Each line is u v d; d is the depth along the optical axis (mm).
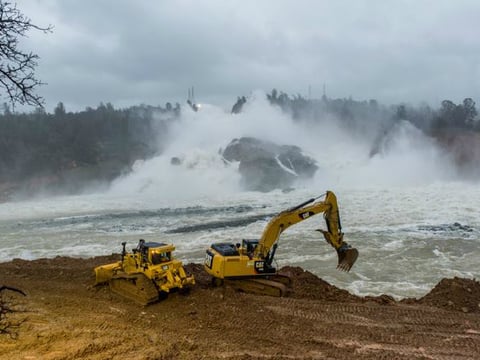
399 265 20500
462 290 14547
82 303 13500
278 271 17094
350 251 14492
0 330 5777
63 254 25391
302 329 11242
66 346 9984
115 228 32531
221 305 12836
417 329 11320
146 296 12984
